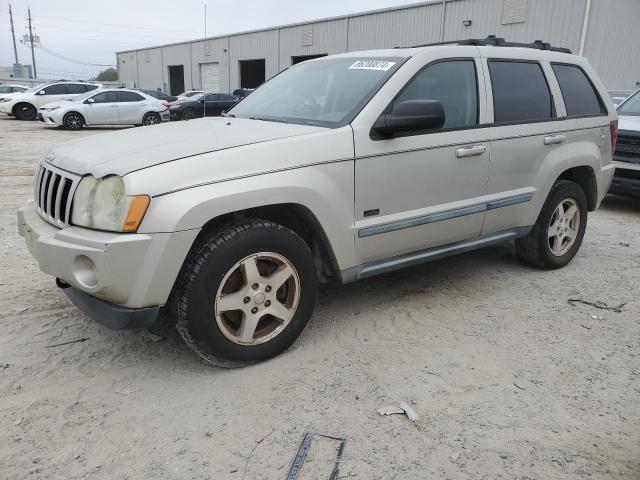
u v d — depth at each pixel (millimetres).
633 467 2371
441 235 3814
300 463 2359
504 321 3791
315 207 3092
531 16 21188
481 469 2344
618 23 19953
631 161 7211
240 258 2885
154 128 3621
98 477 2264
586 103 4883
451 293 4285
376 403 2801
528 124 4234
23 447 2420
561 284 4535
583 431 2607
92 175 2762
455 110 3795
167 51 45844
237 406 2756
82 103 19297
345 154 3197
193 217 2658
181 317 2820
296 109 3732
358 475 2297
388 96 3430
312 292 3240
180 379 2986
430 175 3623
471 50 3975
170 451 2424
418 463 2373
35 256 3031
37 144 14242
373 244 3441
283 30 32969
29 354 3199
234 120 3750
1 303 3881
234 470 2316
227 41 38000
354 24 28391
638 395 2918
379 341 3463
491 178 4020
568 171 4938
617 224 6824
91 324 3594
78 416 2646
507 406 2793
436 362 3215
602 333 3639
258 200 2859
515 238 4430
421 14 25078
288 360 3205
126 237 2570
